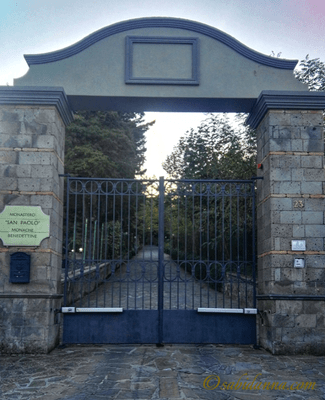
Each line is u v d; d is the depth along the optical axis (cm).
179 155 2006
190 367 719
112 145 2431
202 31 914
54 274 862
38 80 884
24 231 831
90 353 820
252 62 912
